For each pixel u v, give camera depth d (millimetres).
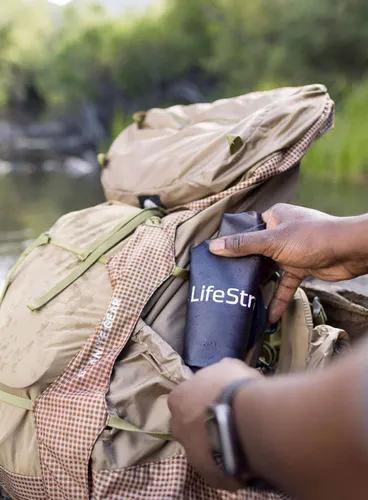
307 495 434
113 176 1566
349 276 1143
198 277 1171
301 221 1139
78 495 1031
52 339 1137
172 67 30328
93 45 30312
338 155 9086
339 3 20922
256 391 492
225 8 25656
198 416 578
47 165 23109
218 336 1102
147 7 33688
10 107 38031
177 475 992
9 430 1115
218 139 1381
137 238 1259
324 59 21953
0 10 37125
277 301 1230
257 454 475
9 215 7352
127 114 30906
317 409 410
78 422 1034
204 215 1273
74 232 1330
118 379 1093
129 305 1148
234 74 25234
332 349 1274
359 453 374
